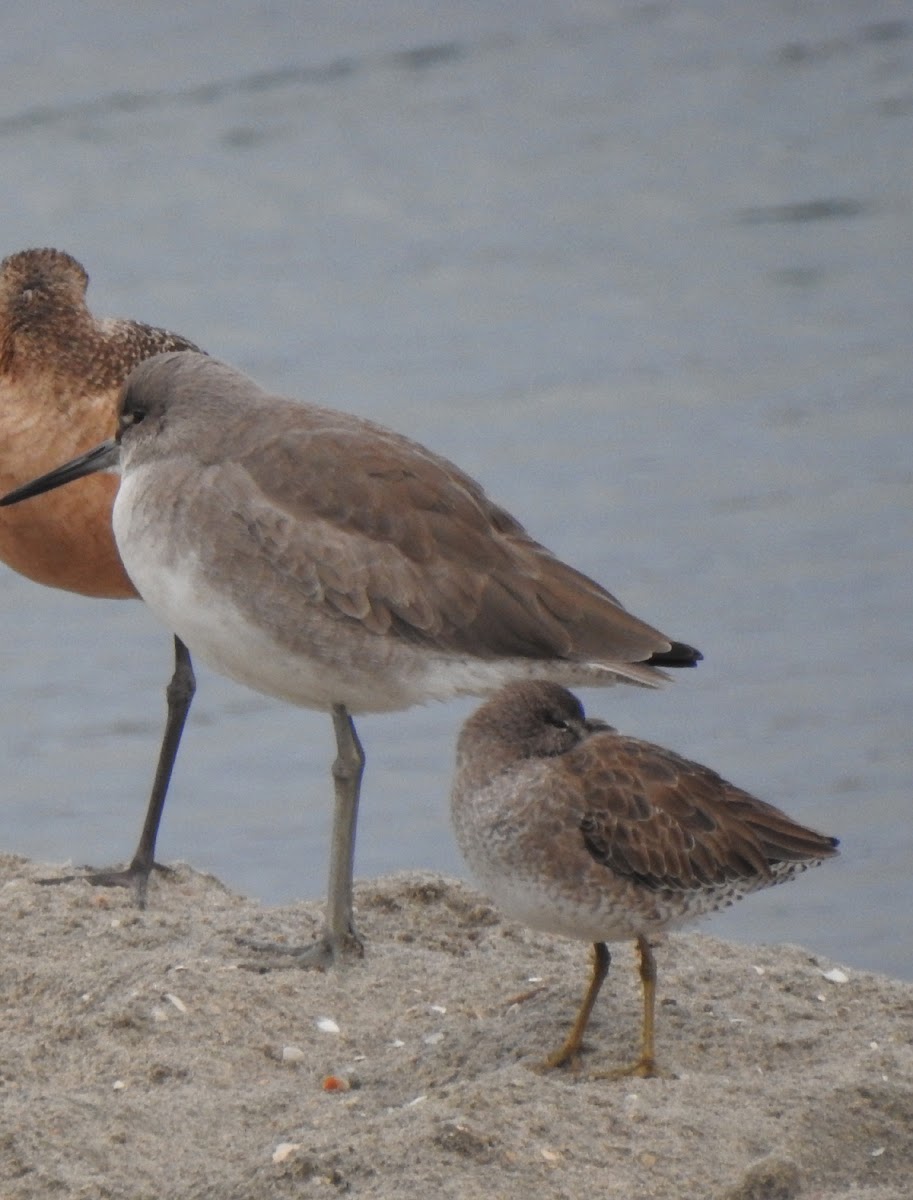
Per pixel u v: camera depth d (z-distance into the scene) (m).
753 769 18.14
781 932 15.59
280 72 34.56
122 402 10.31
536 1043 8.87
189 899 11.01
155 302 27.84
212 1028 9.18
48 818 17.73
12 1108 8.38
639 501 23.53
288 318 27.86
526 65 36.97
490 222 31.55
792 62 37.75
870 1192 7.68
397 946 10.09
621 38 38.53
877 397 26.14
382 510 9.76
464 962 9.88
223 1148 8.23
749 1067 8.62
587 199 32.56
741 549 22.42
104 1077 8.82
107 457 10.62
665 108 35.91
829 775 17.98
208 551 9.71
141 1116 8.40
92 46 34.50
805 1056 8.74
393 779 18.03
